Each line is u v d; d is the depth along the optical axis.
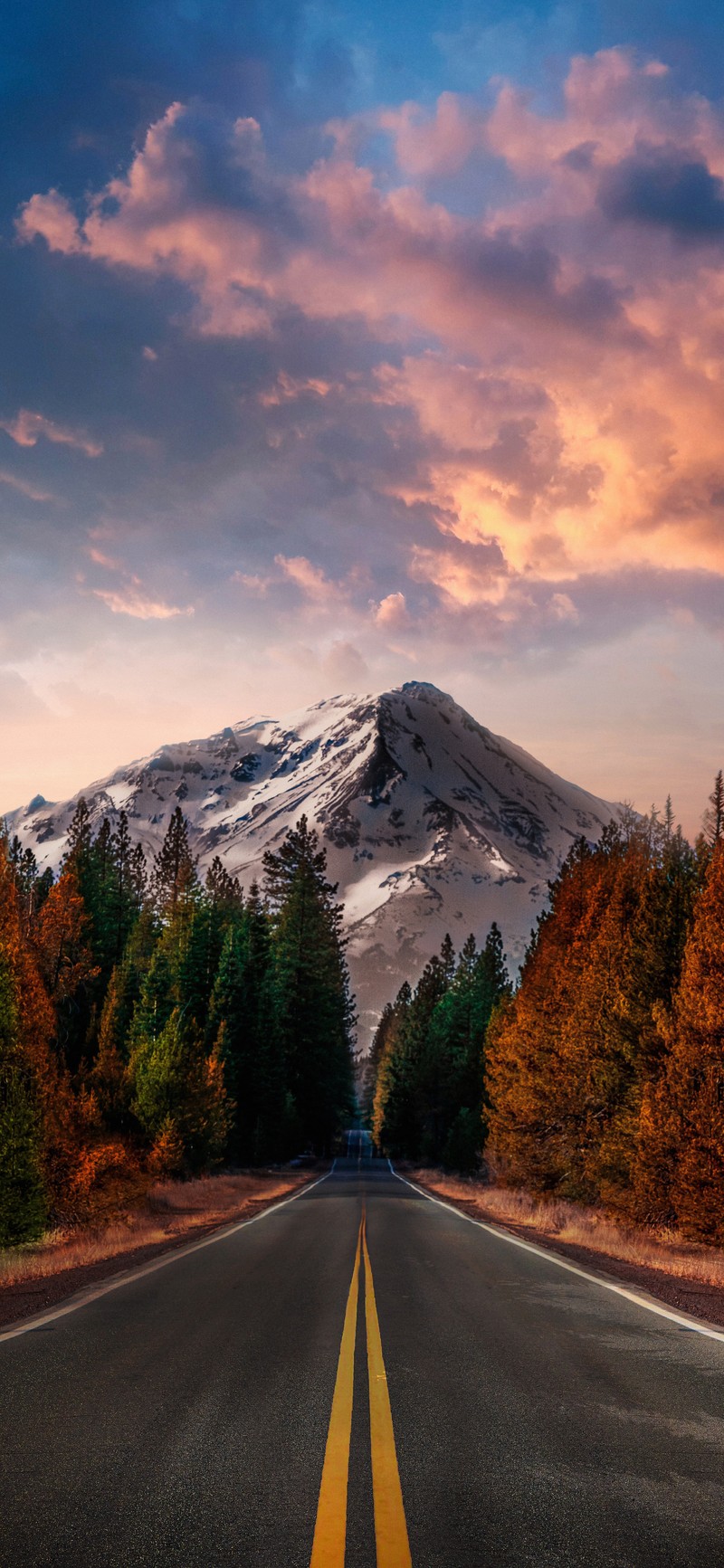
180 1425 5.94
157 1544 4.13
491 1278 13.36
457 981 76.50
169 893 81.50
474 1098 65.56
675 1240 19.59
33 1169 17.22
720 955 19.42
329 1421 6.05
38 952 28.80
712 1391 6.92
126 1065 34.53
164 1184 31.98
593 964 27.48
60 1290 12.14
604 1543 4.19
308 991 67.81
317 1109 70.62
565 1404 6.50
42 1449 5.45
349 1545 4.12
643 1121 20.42
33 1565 3.92
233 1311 10.22
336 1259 15.31
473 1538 4.22
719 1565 3.98
